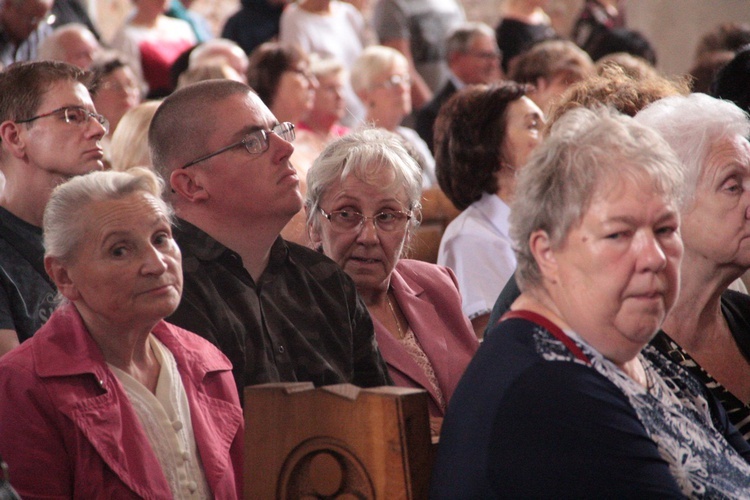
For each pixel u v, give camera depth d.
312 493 2.69
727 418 3.11
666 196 2.62
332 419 2.66
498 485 2.46
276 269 3.90
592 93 4.21
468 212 5.57
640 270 2.56
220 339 3.56
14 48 9.12
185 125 3.86
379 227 4.20
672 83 4.47
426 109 9.80
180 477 3.06
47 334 3.07
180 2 12.35
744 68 5.13
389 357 4.15
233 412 3.28
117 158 5.80
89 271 3.04
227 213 3.82
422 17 11.59
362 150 4.20
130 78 7.85
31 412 2.94
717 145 3.51
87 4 12.68
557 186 2.63
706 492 2.70
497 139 5.44
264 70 7.91
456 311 4.50
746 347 3.77
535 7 11.59
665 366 3.03
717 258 3.54
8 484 2.43
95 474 2.93
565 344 2.61
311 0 11.18
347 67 11.17
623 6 13.64
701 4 13.06
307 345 3.76
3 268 4.24
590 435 2.47
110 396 3.01
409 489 2.57
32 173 4.49
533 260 2.73
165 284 3.08
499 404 2.51
